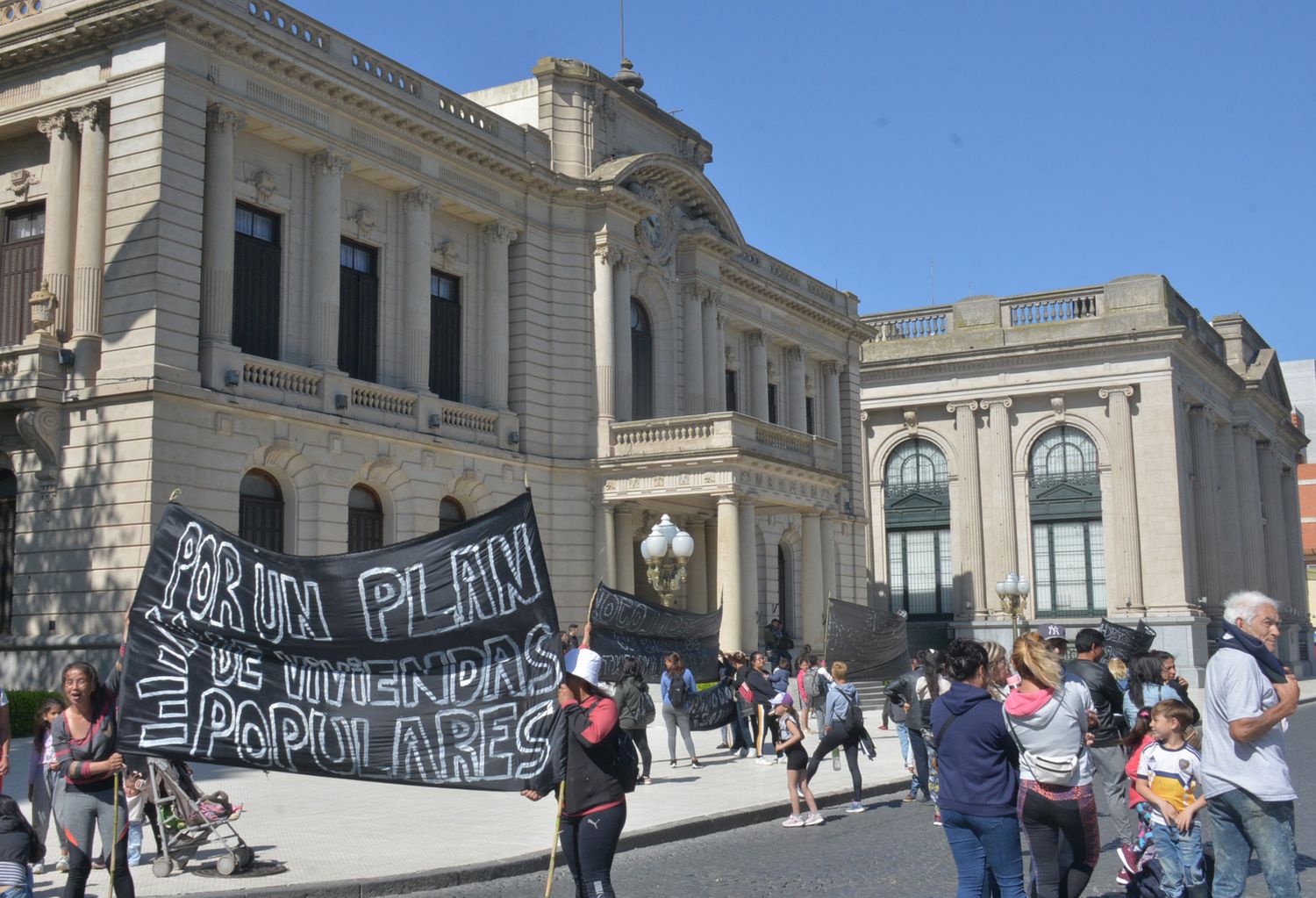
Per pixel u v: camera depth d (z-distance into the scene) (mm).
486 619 11586
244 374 30703
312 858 14859
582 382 40812
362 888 13375
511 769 11289
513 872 14625
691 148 49000
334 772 11508
